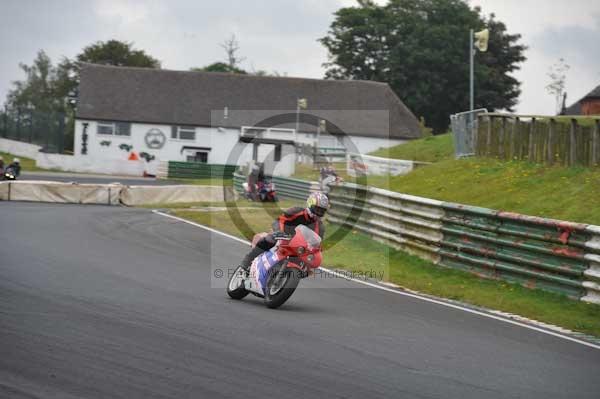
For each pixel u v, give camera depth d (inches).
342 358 391.9
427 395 336.5
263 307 533.3
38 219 1023.0
